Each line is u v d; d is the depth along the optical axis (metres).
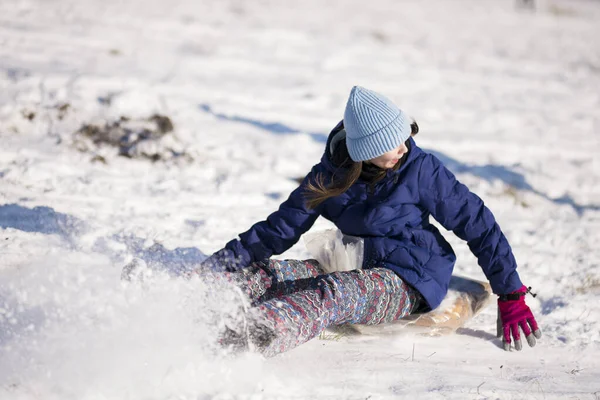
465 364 6.44
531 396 5.77
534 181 15.05
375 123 6.21
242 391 5.32
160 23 25.70
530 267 9.91
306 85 20.97
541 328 7.57
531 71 28.00
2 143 12.67
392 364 6.26
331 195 6.62
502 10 44.50
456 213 6.67
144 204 10.87
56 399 4.93
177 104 16.16
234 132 15.45
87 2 27.11
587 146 18.67
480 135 18.47
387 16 36.81
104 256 7.93
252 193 12.22
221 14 29.95
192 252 8.74
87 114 14.34
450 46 30.86
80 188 11.22
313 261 7.20
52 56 19.22
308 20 32.09
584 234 11.99
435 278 6.79
